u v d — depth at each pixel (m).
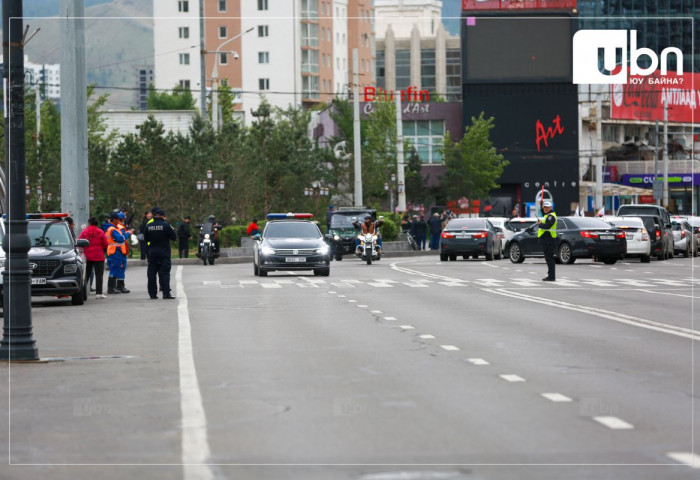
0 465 19.72
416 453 19.95
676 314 48.91
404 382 28.61
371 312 51.12
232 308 54.84
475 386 27.81
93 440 21.80
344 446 20.62
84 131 78.75
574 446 20.45
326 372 30.73
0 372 32.31
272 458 19.75
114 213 72.69
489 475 18.28
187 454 20.25
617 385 27.88
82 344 39.44
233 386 28.33
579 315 48.59
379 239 119.88
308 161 173.88
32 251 58.91
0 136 135.62
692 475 18.33
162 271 62.97
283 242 86.75
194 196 151.38
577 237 103.50
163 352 36.47
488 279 79.31
